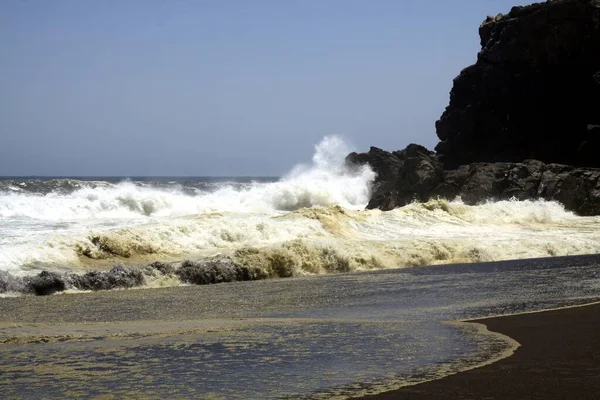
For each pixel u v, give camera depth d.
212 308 12.35
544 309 11.27
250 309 12.18
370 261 20.52
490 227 29.67
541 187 43.50
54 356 7.98
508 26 55.41
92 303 13.03
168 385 6.63
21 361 7.71
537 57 54.44
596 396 5.92
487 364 7.21
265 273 18.28
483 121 56.34
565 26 53.59
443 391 6.20
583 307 11.33
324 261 19.78
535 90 54.53
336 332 9.46
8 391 6.46
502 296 13.23
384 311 11.64
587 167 46.34
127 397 6.23
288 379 6.80
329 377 6.85
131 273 16.30
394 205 47.50
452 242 23.50
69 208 39.09
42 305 12.77
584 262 20.55
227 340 8.91
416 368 7.15
